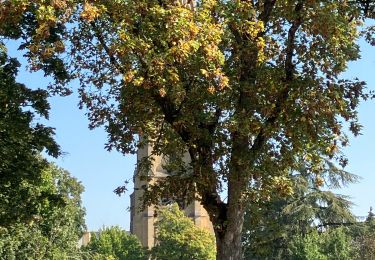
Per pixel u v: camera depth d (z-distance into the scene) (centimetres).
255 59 1484
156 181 1706
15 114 2125
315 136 1479
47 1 1246
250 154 1462
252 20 1449
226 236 1512
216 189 1557
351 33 1522
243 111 1445
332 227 3991
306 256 4088
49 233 3962
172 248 7156
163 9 1284
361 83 1501
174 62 1374
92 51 1620
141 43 1298
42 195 2323
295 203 3838
